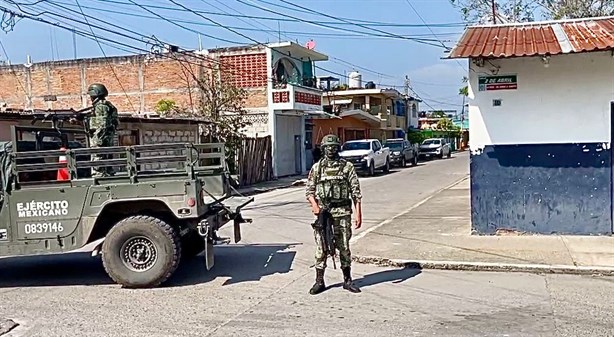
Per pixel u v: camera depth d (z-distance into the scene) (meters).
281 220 15.73
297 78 35.38
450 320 6.67
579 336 6.04
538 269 9.09
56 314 7.32
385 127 54.25
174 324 6.77
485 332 6.21
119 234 8.47
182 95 32.56
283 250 11.37
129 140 22.61
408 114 67.31
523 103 11.56
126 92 33.38
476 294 7.83
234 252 11.27
